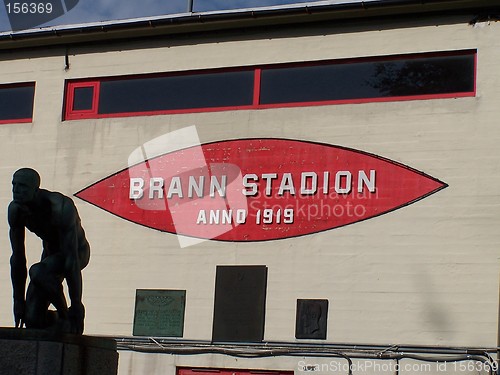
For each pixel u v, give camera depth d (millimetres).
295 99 21453
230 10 21828
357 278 20141
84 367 13664
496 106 19859
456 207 19719
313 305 20328
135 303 21750
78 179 22906
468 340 19141
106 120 22969
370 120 20703
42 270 13766
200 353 21016
